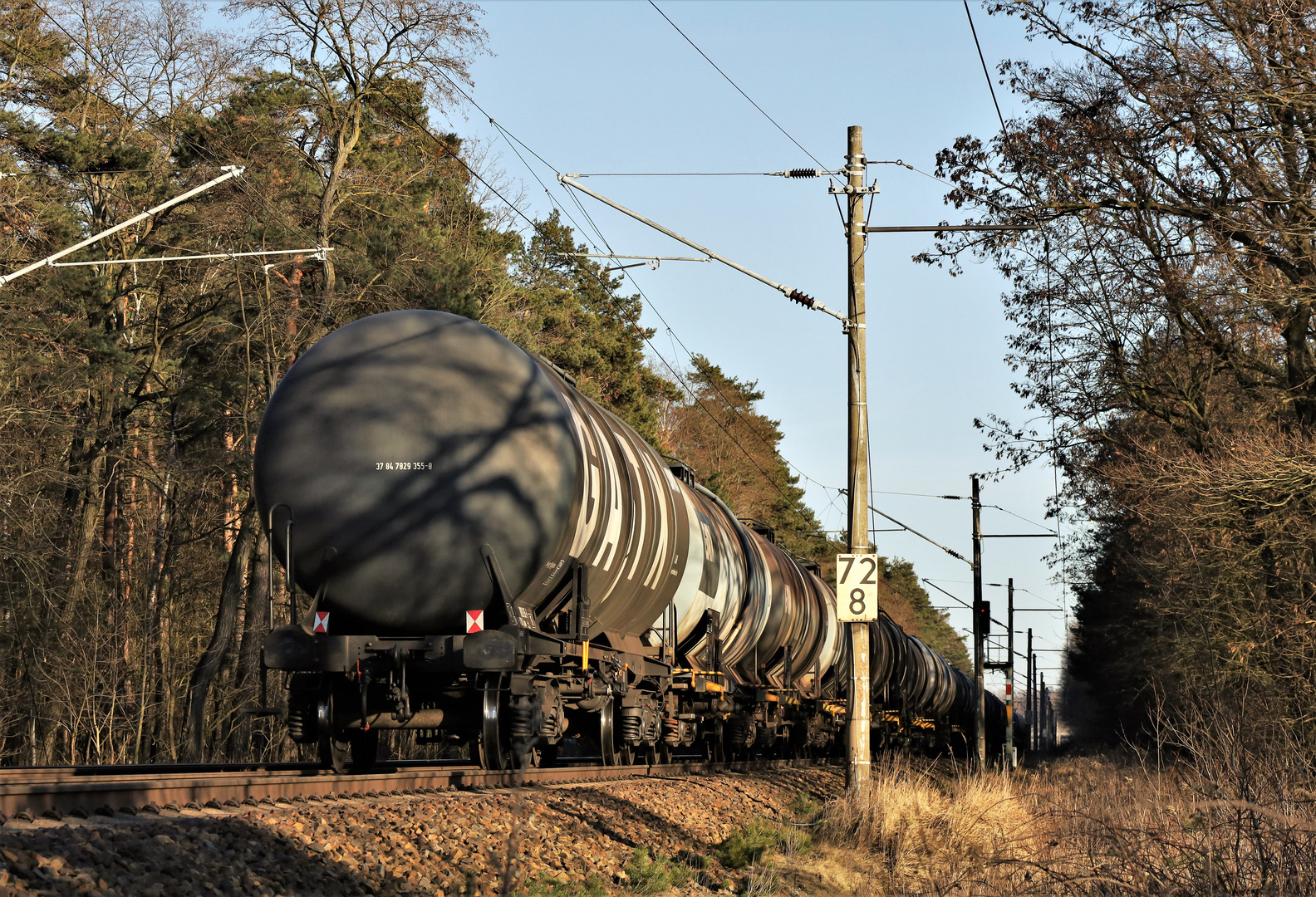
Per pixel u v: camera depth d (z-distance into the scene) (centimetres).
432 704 2255
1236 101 3544
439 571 2050
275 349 5319
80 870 1038
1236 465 3447
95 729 5025
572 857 1598
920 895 1684
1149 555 5281
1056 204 3912
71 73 5494
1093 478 4447
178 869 1127
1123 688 7919
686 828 2114
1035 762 8294
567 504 2134
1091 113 3912
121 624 5388
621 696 2772
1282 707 3338
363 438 2066
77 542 5541
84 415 5747
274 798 1650
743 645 3894
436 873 1350
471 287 5950
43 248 5334
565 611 2314
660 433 11188
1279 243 3653
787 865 1888
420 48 5234
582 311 9331
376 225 5803
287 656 2044
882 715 5584
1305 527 3475
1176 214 3825
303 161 5728
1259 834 1469
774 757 4772
